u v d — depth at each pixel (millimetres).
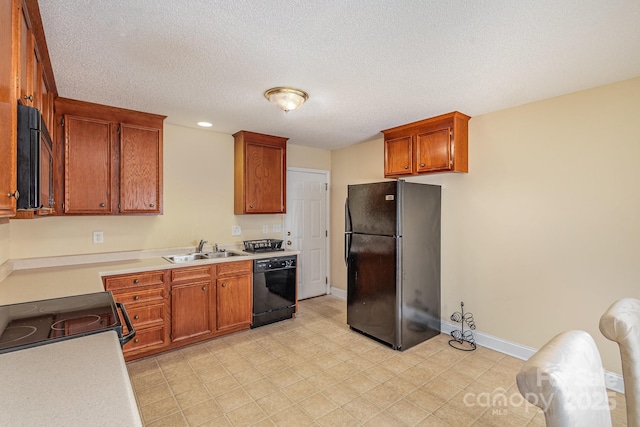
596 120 2371
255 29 1624
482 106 2799
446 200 3324
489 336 2988
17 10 1038
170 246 3410
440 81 2268
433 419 1974
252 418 1981
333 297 4707
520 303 2787
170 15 1501
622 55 1890
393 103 2715
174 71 2102
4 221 1784
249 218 4023
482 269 3041
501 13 1489
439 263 3324
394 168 3547
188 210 3529
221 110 2906
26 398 812
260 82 2279
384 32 1651
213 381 2395
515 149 2803
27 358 1053
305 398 2189
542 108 2643
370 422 1946
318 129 3596
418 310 3090
